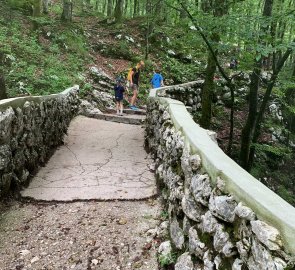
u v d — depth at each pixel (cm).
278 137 1468
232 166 231
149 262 332
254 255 163
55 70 1302
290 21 636
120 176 566
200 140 303
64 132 836
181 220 313
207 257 220
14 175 474
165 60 1930
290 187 1350
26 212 434
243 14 654
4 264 330
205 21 672
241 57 774
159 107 616
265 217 163
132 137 862
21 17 1631
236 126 1475
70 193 488
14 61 1212
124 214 429
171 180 382
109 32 2009
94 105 1246
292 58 1408
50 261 336
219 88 1672
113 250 353
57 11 2127
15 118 476
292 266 140
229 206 200
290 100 1579
